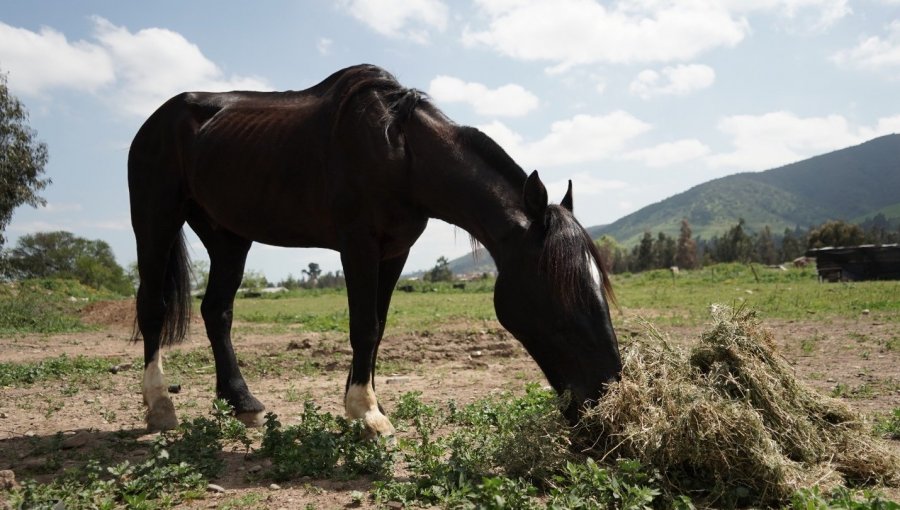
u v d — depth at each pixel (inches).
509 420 167.3
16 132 810.8
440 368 315.3
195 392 262.8
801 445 131.5
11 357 394.3
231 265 204.2
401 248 175.9
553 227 134.9
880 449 134.4
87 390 266.5
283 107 184.1
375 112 162.9
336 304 989.2
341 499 126.3
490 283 1419.8
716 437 120.7
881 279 974.4
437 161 155.9
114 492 127.3
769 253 4188.0
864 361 285.6
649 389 130.5
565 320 131.2
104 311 714.8
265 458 156.3
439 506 119.8
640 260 3924.7
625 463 117.5
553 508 107.0
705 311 547.8
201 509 122.9
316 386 273.7
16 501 118.3
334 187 164.7
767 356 142.7
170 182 199.2
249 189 180.4
